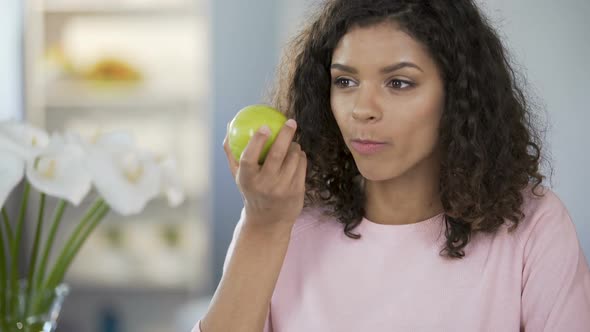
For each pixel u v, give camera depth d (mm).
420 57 1003
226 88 4133
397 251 1127
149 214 4305
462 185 1078
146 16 4215
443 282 1096
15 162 1167
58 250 4180
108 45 4215
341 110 1036
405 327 1093
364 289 1129
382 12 997
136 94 4180
